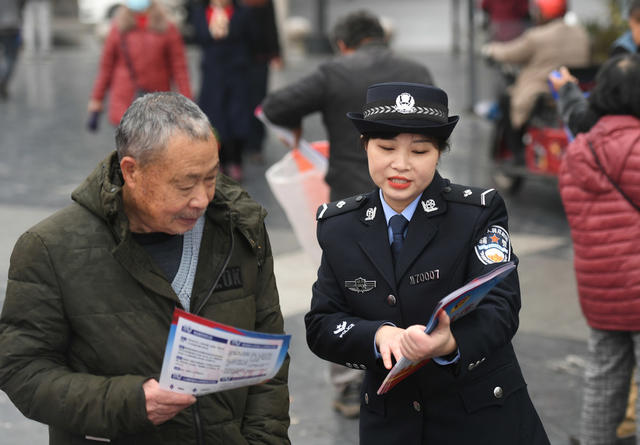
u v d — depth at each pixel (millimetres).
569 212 3408
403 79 4109
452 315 1985
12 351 1987
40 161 9352
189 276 2092
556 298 5531
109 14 22297
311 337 2373
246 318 2129
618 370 3514
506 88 8305
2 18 13164
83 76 16094
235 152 8547
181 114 1933
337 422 4078
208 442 2080
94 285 2002
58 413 1957
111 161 2057
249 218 2148
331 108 4098
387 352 2129
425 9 26250
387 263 2301
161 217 1967
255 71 9273
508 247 2273
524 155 7969
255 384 2025
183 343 1831
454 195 2318
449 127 2137
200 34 8391
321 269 2424
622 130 3254
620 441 3914
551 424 4008
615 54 4762
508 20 10039
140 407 1904
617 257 3285
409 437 2365
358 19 4219
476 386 2320
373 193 2381
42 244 1996
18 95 13844
